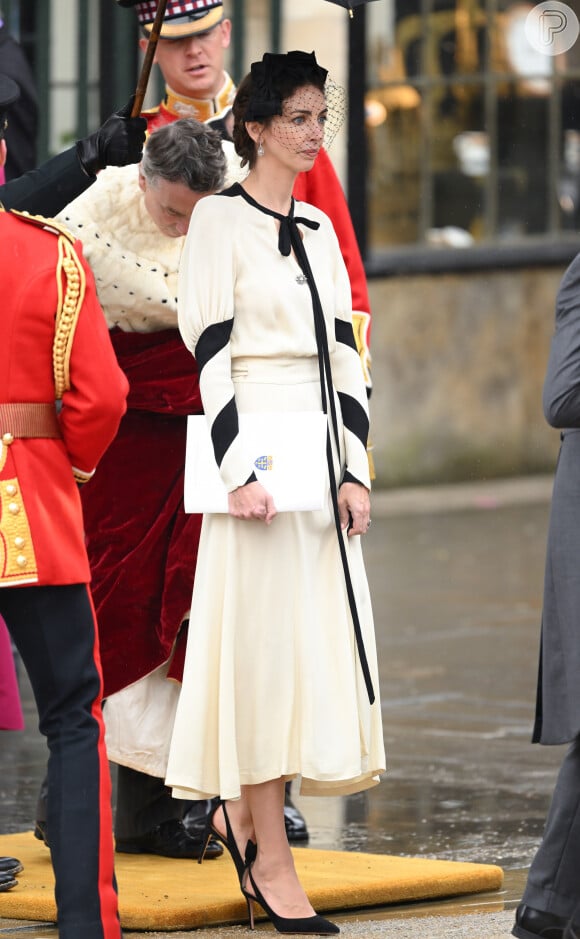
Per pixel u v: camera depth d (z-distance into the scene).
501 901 17.41
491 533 48.62
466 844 20.17
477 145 56.19
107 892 13.81
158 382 18.45
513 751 25.45
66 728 14.04
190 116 19.66
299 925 15.82
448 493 55.25
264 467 15.43
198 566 15.89
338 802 22.50
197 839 18.69
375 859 18.47
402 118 54.75
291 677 15.59
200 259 15.77
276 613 15.57
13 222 14.25
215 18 19.44
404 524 50.28
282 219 15.93
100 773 13.95
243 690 15.58
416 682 30.23
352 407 16.22
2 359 14.06
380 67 54.19
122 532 18.55
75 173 17.20
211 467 15.61
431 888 17.45
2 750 25.55
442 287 55.84
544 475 58.56
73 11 44.56
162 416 18.55
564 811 14.70
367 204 53.47
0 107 15.64
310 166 15.88
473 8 55.56
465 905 17.23
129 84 44.06
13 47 26.58
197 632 15.72
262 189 15.98
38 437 14.20
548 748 25.69
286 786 20.22
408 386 55.47
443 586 40.28
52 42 44.84
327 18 49.06
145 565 18.48
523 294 57.47
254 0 48.50
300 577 15.61
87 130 44.72
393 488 55.34
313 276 15.98
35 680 14.20
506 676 30.77
